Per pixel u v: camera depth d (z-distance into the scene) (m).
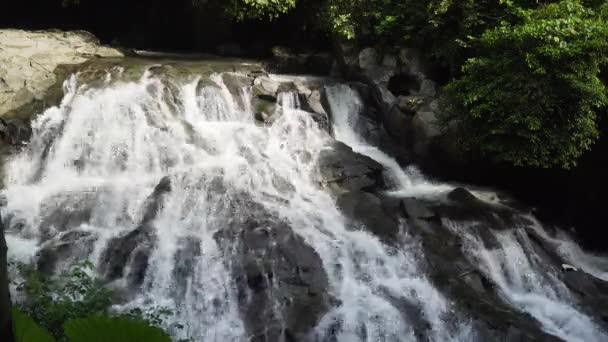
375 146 11.58
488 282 8.03
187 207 8.57
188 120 10.66
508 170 10.70
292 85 11.68
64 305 5.41
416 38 12.38
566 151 9.27
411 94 11.84
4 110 10.01
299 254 7.77
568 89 9.05
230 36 16.09
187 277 7.49
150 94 10.73
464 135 10.15
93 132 10.03
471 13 11.12
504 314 7.18
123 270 7.49
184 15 16.50
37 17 16.77
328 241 8.16
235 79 11.52
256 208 8.64
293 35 15.53
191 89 11.05
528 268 8.61
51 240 7.86
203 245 7.87
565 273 8.55
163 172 9.54
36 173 9.44
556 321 7.59
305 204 9.08
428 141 10.73
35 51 11.85
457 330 7.09
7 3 16.55
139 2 17.12
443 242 8.48
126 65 11.68
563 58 9.00
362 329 6.96
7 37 12.11
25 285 5.96
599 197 10.41
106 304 5.81
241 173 9.38
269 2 13.82
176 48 16.72
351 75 12.87
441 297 7.50
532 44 9.34
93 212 8.45
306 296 7.22
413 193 10.17
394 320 7.10
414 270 8.05
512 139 9.51
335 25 13.23
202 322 7.10
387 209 9.13
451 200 9.76
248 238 7.93
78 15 16.91
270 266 7.51
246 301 7.21
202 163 9.63
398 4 12.69
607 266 9.58
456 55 11.51
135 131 10.09
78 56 12.25
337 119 11.86
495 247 8.70
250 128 10.52
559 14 9.73
